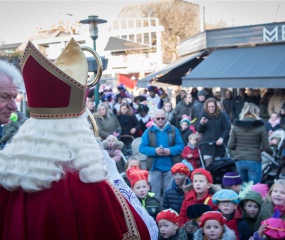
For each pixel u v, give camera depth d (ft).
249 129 24.76
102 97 45.75
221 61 54.85
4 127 10.19
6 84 7.16
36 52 5.93
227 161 21.97
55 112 6.07
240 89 49.60
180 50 73.92
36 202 5.96
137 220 6.18
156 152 23.59
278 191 14.82
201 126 28.37
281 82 45.98
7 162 6.15
